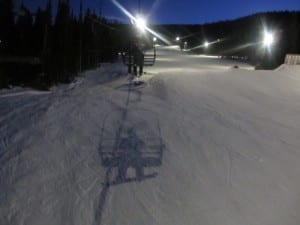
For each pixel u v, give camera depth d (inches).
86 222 203.9
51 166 265.4
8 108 421.7
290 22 2069.4
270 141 323.6
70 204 219.5
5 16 654.5
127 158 282.4
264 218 210.2
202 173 260.8
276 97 502.3
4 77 593.0
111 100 462.6
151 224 203.3
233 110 422.9
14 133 328.5
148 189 238.2
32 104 444.8
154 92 512.7
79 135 326.0
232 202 225.5
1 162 268.8
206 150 299.6
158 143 312.5
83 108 419.2
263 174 261.0
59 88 605.6
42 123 357.7
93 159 279.0
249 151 300.2
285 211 217.2
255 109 431.8
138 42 725.3
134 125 355.9
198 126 358.0
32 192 231.1
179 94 492.4
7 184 239.3
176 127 353.1
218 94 505.0
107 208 216.5
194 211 215.9
